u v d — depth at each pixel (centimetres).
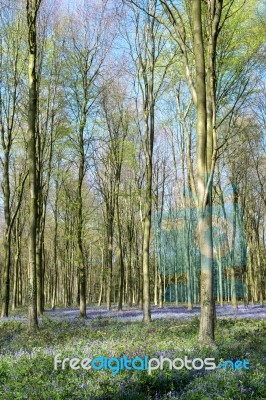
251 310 2875
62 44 2514
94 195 4234
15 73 2469
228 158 2967
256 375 767
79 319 2189
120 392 693
